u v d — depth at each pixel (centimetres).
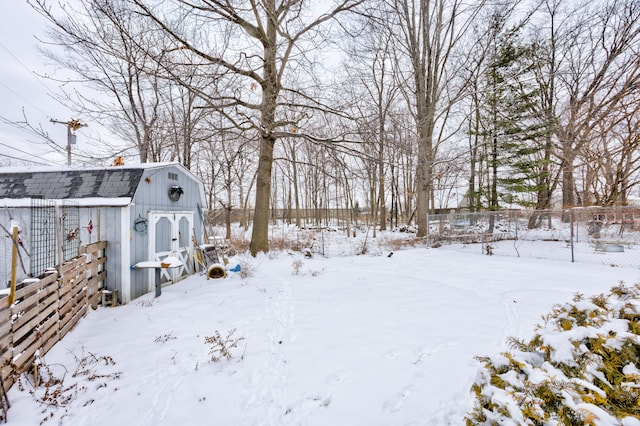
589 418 116
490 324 436
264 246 1178
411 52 1498
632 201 2141
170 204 820
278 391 297
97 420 267
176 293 677
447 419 241
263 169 1174
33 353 339
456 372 309
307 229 2589
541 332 190
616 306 172
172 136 811
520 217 1416
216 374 333
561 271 792
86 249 540
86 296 527
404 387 289
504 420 136
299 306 553
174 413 272
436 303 539
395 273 826
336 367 334
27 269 566
